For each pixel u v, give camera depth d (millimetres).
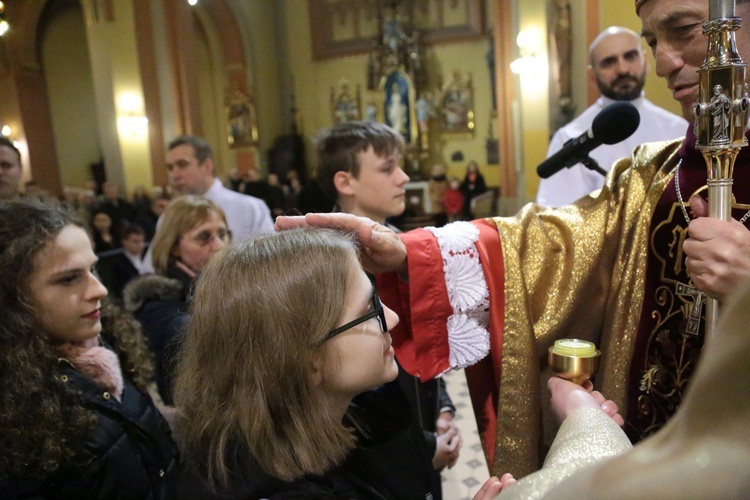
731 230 689
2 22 6621
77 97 11250
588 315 1079
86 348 1076
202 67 12445
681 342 967
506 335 1016
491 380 1089
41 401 911
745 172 923
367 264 987
